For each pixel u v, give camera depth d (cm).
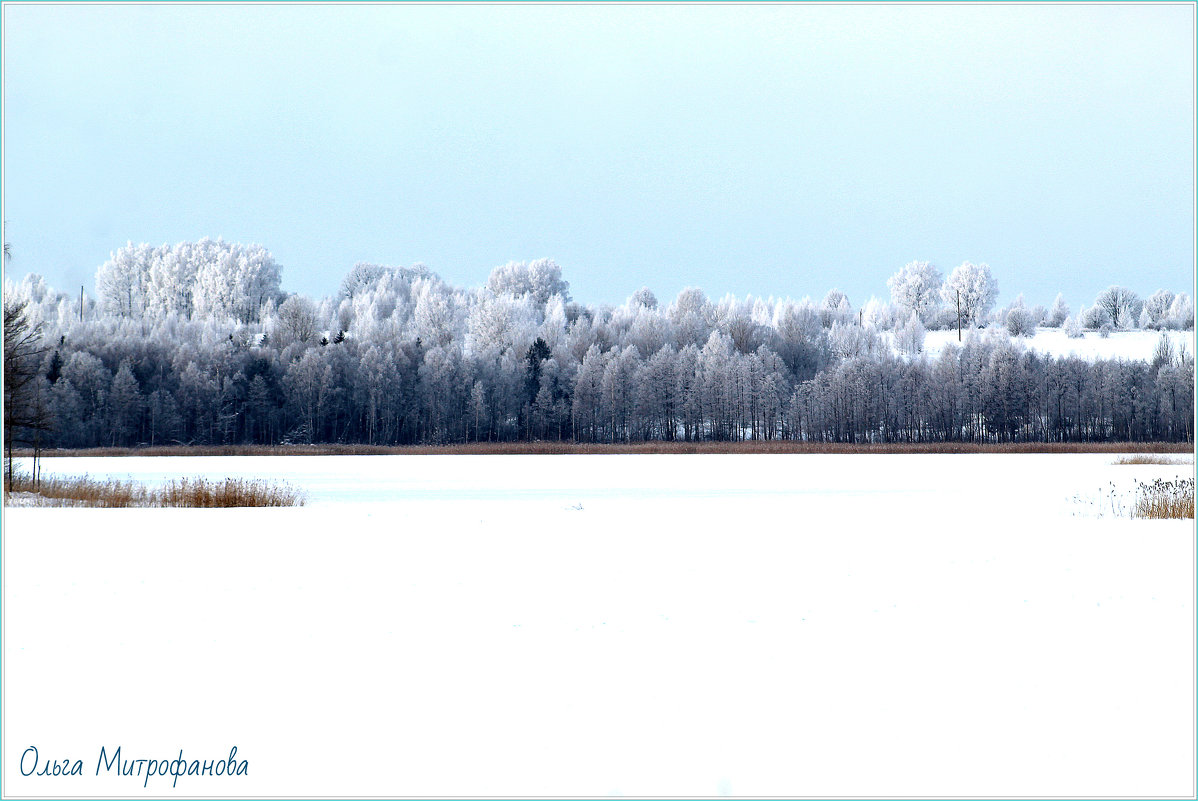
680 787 2597
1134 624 4353
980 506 10656
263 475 17475
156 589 5334
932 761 2761
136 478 16525
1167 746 2858
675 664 3725
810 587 5369
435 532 8081
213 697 3350
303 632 4288
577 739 2933
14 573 5894
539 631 4294
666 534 7969
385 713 3183
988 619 4488
